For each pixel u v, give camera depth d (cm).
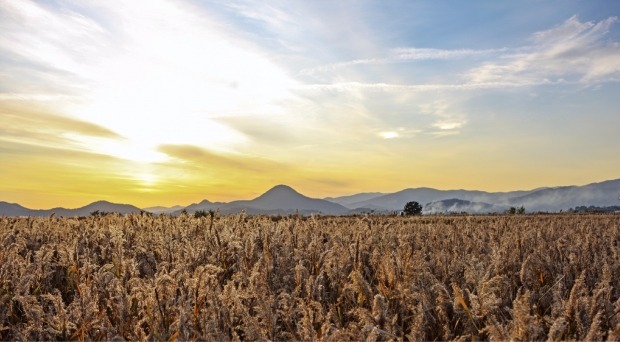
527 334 324
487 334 379
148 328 445
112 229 838
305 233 914
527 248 834
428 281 537
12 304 509
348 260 625
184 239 882
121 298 437
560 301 435
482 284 412
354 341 354
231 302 450
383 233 968
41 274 625
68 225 1298
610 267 639
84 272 577
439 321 424
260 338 366
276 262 648
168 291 454
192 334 393
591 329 339
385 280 500
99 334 421
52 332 420
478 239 1009
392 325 380
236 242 666
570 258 698
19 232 1110
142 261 754
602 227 1619
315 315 398
